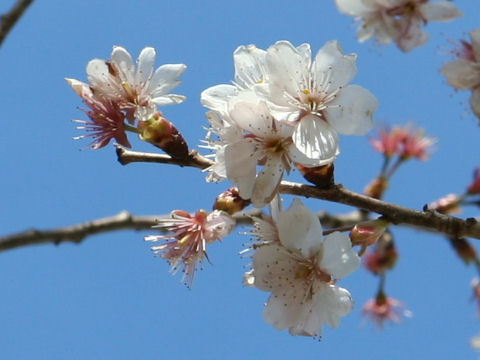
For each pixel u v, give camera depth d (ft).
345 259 2.10
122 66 2.19
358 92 2.11
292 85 2.12
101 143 2.19
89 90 2.20
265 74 2.16
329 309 2.11
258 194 2.11
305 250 2.12
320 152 2.10
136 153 2.16
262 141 2.11
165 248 2.17
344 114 2.11
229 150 2.11
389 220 2.12
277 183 2.11
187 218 2.17
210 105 2.16
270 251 2.13
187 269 2.16
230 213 2.16
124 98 2.19
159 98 2.19
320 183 2.12
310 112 2.11
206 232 2.16
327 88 2.12
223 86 2.17
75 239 2.18
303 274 2.12
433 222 2.12
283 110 2.11
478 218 2.15
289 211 2.12
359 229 2.12
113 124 2.19
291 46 2.12
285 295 2.12
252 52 2.19
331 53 2.12
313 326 2.12
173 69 2.20
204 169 2.15
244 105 2.11
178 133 2.15
